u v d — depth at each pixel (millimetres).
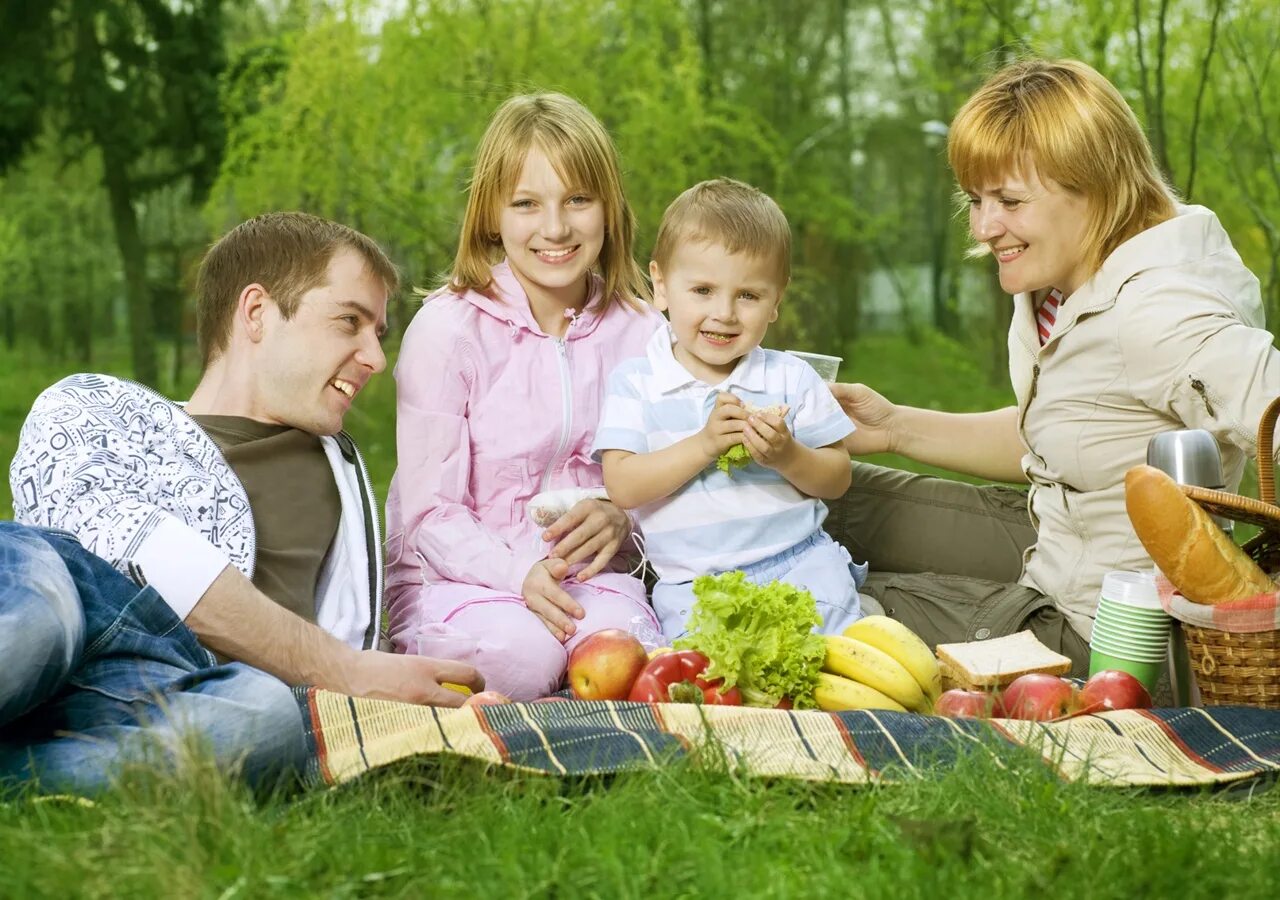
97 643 2682
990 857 2260
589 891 2129
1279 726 2934
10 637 2396
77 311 23016
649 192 11398
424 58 10898
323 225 3441
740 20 17375
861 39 19688
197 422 3404
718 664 3166
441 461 3902
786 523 3811
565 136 3920
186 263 20484
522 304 4023
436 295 4086
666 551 3826
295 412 3418
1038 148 3525
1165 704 3463
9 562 2525
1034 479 3926
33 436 3102
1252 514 3041
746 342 3797
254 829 2209
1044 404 3752
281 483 3410
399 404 3967
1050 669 3273
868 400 4316
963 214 4062
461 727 2693
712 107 12578
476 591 3766
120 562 2908
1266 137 8812
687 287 3750
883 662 3234
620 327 4152
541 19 11047
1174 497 3074
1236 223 10453
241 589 2961
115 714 2623
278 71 12961
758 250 3713
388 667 3094
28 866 2104
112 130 14969
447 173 11492
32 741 2590
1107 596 3363
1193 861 2230
